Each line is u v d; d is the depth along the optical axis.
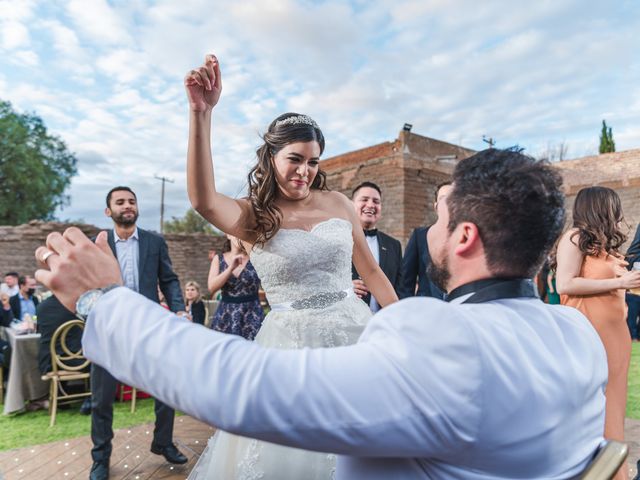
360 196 3.88
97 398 2.93
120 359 0.69
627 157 16.69
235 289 3.89
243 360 0.66
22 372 4.56
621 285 2.27
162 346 0.67
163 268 3.68
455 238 0.86
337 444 0.63
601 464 0.78
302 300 1.80
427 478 0.72
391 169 15.48
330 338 1.75
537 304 0.87
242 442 1.53
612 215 2.43
